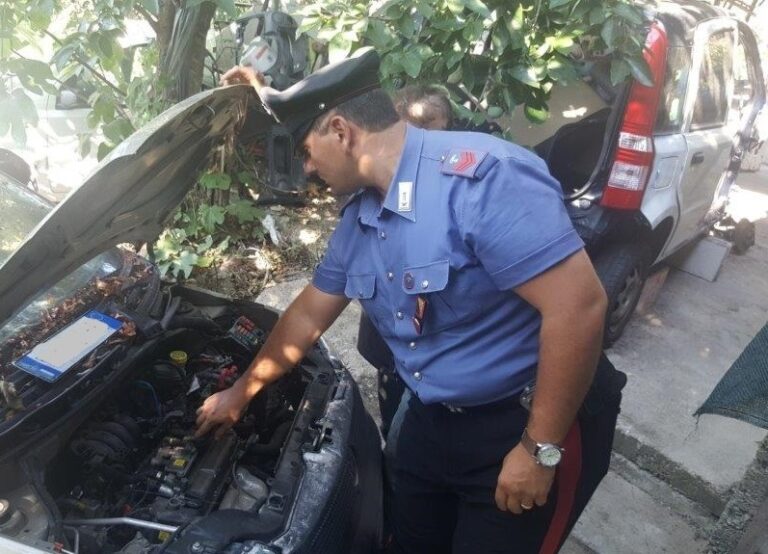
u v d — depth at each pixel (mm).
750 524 2107
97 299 2127
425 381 1672
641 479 2949
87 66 3346
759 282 4723
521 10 3018
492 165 1416
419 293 1514
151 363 2074
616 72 2949
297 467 1812
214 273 3975
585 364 1426
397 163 1505
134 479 1777
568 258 1388
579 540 2656
